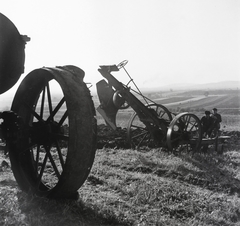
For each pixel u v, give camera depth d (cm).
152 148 1055
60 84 408
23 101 485
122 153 912
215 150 1081
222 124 2475
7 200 431
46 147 456
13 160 470
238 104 6950
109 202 499
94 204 470
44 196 439
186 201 562
